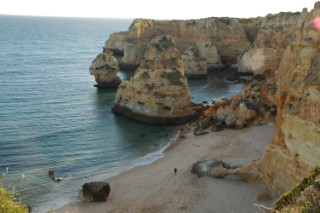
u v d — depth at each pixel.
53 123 52.19
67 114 57.38
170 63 55.31
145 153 42.12
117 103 59.25
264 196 27.31
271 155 28.52
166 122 53.75
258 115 49.88
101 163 39.00
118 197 30.53
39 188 32.47
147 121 54.12
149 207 28.44
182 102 54.75
